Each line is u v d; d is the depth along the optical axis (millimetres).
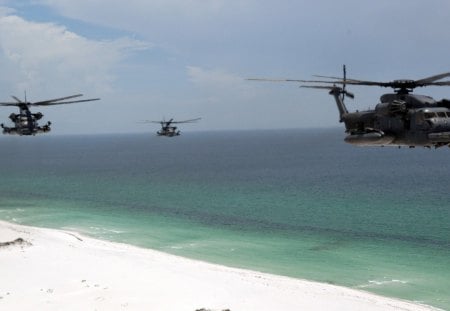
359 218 55969
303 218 56531
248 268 35656
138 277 32094
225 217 57938
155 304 27141
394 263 36656
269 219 56000
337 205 66750
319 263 36969
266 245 43062
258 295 28609
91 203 71688
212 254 40094
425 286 31188
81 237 46094
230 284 30656
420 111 20875
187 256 39438
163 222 55094
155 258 37469
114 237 47312
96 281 31328
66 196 80375
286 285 30719
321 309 26500
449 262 36688
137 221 56031
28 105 37750
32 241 41969
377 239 44781
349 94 26750
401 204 67188
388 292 30109
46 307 27078
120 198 77375
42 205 69500
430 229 49125
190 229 50750
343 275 33719
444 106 21484
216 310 25969
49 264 35188
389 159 189000
